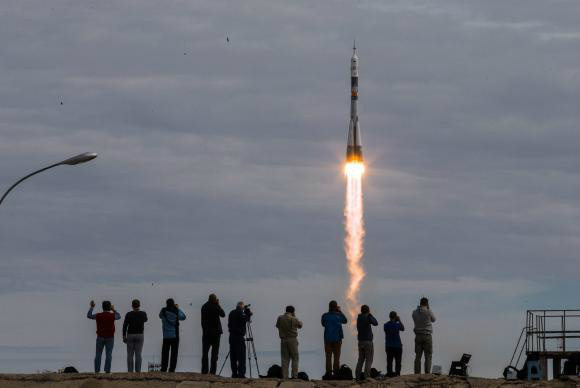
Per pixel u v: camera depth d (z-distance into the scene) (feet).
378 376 461.37
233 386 422.00
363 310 453.17
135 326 435.12
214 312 433.89
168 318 434.71
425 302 458.09
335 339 447.42
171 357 435.94
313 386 427.74
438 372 456.45
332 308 454.40
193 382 422.41
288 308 441.68
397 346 452.35
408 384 435.12
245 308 451.94
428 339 453.99
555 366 525.75
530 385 442.91
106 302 440.04
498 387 440.86
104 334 435.94
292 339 438.81
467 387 438.81
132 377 424.05
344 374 453.99
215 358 434.30
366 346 448.65
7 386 417.69
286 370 438.81
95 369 437.58
